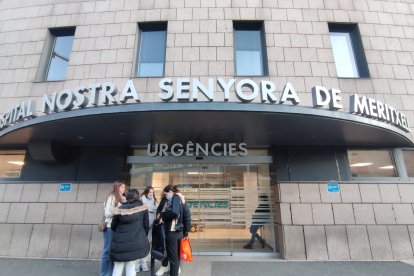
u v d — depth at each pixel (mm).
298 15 7871
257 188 6988
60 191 6824
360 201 6582
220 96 6758
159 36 8023
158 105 4867
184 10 7863
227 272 5133
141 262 5180
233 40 7613
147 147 7164
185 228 4527
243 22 7883
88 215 6629
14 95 7500
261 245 6656
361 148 7184
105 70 7371
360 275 4961
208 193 6949
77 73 7422
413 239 6359
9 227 6629
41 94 7406
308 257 6172
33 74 7691
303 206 6531
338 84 7234
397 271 5211
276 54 7398
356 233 6363
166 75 7172
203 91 5062
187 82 5055
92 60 7512
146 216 3910
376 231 6387
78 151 7141
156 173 7070
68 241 6469
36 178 6945
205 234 6730
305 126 5684
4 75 7750
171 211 4344
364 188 6691
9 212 6730
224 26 7652
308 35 7641
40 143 6555
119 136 6402
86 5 8219
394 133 6078
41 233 6551
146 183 7012
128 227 3652
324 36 7652
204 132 6191
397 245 6301
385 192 6676
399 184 6758
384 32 8016
